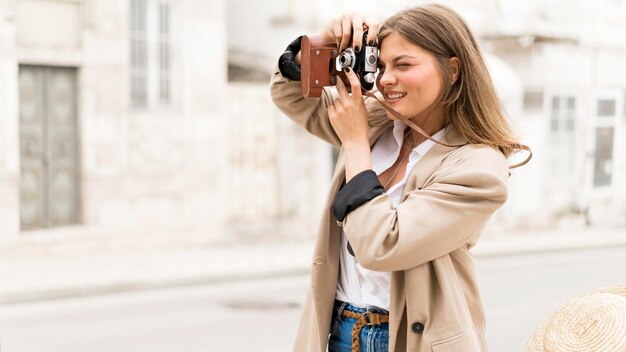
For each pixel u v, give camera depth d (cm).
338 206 199
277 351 676
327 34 213
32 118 1135
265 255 1234
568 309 202
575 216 1870
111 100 1202
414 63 199
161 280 1009
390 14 213
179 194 1293
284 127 1445
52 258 1131
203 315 832
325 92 246
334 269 220
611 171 1975
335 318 222
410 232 189
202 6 1299
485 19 1769
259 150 1416
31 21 1124
